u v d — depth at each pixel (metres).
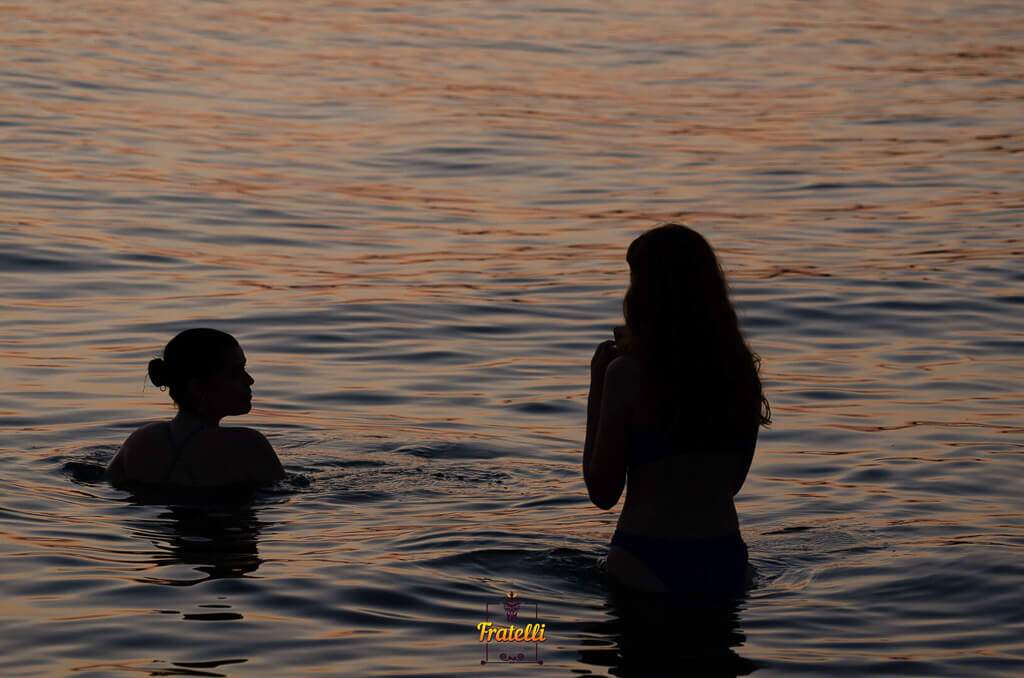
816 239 22.80
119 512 10.58
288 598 8.69
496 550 9.62
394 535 10.02
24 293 18.50
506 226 23.83
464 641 8.01
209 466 11.34
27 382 14.61
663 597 8.63
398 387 14.87
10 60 38.94
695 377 8.57
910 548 9.73
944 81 42.12
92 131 30.59
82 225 22.42
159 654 7.80
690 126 34.22
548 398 14.52
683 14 57.94
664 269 8.63
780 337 17.27
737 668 7.62
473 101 36.91
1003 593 8.77
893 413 13.96
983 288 19.55
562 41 49.03
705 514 8.80
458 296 19.12
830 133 33.44
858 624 8.30
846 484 11.55
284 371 15.40
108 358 15.71
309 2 57.38
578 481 11.62
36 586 8.86
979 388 14.96
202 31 47.75
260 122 33.03
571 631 8.13
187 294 18.81
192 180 26.47
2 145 28.41
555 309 18.55
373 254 21.62
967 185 27.36
